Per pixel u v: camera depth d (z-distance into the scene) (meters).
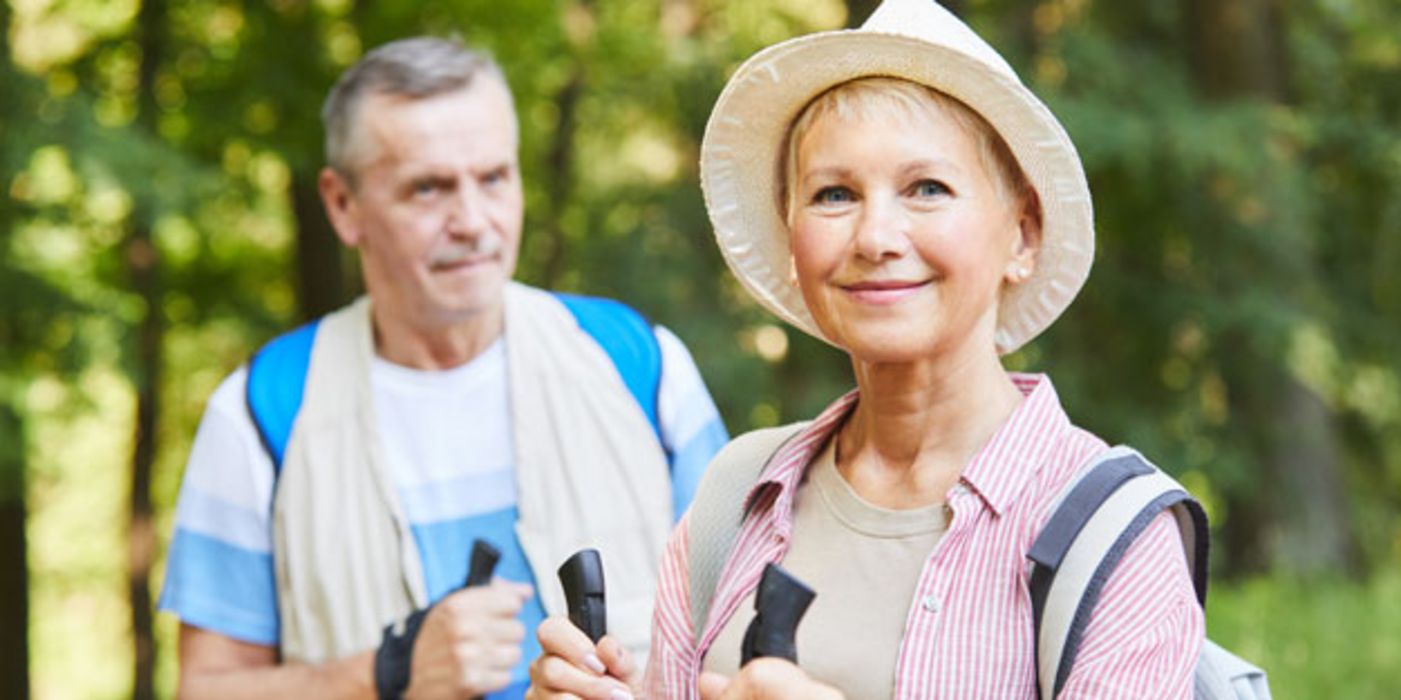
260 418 3.70
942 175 2.06
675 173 17.11
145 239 12.84
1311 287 15.37
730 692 1.87
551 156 16.83
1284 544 15.33
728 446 2.38
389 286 3.69
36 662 24.00
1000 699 2.00
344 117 3.67
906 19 2.22
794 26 16.98
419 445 3.70
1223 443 15.38
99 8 13.62
